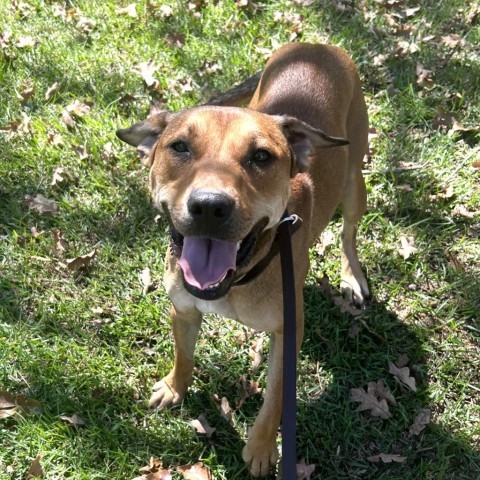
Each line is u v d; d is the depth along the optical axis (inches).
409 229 35.6
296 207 25.6
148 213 35.3
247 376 29.5
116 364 29.4
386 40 46.8
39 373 28.3
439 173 38.4
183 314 25.2
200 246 20.8
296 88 29.7
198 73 43.3
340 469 26.7
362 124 32.4
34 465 25.0
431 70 44.5
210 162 20.5
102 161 37.3
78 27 46.1
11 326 29.9
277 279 23.5
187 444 26.8
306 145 23.9
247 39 45.7
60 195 35.8
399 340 30.9
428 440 27.4
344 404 28.6
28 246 33.2
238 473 25.8
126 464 25.8
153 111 40.4
